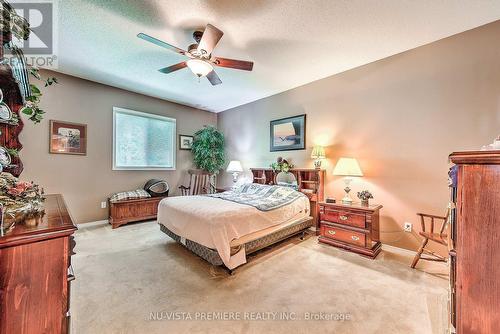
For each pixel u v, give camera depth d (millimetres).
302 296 1875
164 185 4484
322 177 3564
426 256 2645
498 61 2223
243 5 1994
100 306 1714
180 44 2645
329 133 3586
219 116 5863
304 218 3377
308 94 3885
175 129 5059
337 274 2246
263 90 4277
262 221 2604
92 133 3863
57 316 881
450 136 2492
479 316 806
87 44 2662
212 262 2285
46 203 1496
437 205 2574
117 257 2619
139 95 4465
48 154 3432
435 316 1621
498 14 2117
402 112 2832
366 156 3158
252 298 1844
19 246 801
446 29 2355
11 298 784
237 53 2846
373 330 1493
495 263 781
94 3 1989
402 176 2828
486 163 800
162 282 2080
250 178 4996
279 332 1476
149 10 2074
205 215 2311
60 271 890
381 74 3012
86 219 3824
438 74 2566
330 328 1514
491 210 790
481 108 2311
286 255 2721
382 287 2010
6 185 1133
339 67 3273
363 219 2717
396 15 2119
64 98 3557
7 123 1499
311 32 2400
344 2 1948
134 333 1447
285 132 4234
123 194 4055
